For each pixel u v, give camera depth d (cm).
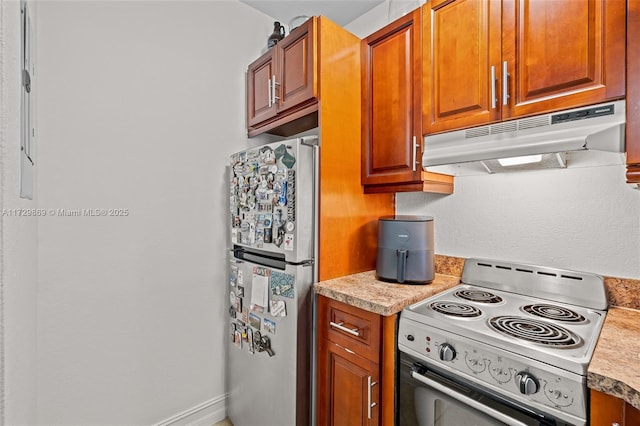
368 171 162
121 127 156
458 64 127
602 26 94
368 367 121
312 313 145
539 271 133
